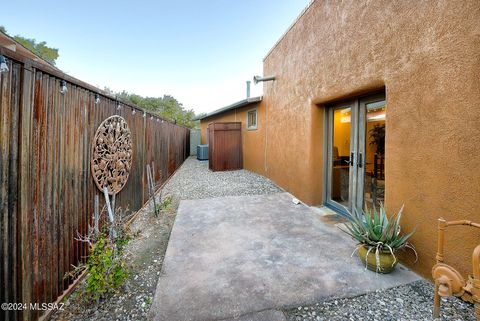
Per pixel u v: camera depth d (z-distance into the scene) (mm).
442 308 2027
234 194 6180
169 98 28328
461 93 2064
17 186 1646
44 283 1938
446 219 2219
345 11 3709
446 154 2201
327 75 4254
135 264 2820
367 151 3887
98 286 2016
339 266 2684
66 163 2244
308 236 3492
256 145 9180
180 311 2008
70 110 2303
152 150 5816
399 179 2730
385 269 2500
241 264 2744
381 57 2984
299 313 2008
